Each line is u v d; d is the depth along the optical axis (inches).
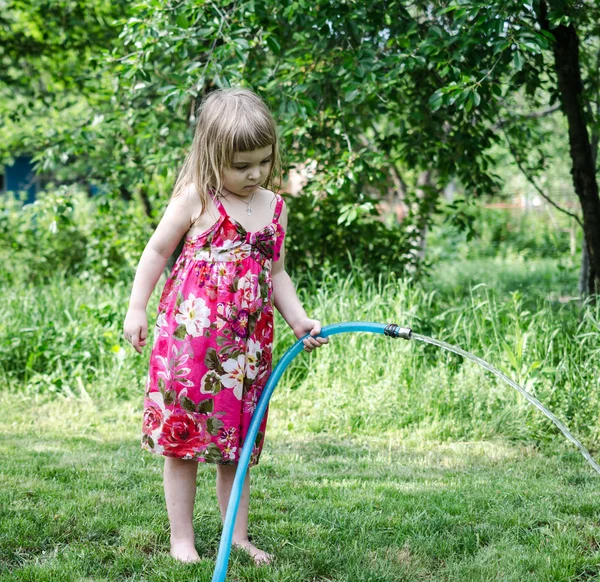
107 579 94.8
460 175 269.9
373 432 182.5
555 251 643.5
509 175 667.4
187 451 96.6
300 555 102.7
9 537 107.0
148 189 290.4
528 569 100.0
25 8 325.1
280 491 133.3
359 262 273.1
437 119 246.4
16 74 418.0
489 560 102.3
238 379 96.5
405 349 204.7
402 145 308.0
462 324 216.1
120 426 187.8
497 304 226.2
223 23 195.0
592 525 116.0
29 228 394.0
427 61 207.2
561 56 213.5
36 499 125.6
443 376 194.7
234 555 100.6
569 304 263.7
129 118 260.5
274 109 219.3
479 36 183.3
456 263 615.8
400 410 188.7
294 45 242.5
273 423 188.7
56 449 163.2
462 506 124.2
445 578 97.6
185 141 245.9
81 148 266.8
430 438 177.2
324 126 237.6
